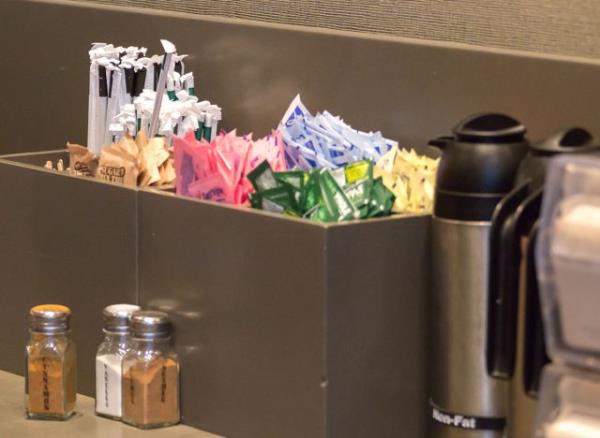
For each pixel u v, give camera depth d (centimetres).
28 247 171
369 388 138
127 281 158
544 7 149
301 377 137
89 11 204
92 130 184
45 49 212
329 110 172
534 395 113
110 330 155
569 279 99
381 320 138
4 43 220
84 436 149
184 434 149
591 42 144
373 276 137
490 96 152
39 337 155
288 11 179
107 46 187
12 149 222
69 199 164
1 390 168
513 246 114
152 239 154
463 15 157
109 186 158
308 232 134
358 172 144
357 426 138
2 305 176
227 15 187
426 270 141
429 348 142
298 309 136
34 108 216
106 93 183
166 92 179
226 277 144
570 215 99
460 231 129
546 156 118
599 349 99
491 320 117
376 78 165
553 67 145
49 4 211
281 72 177
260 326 141
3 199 173
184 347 151
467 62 154
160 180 165
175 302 151
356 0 170
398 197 146
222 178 150
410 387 142
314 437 136
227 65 184
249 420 143
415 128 161
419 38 163
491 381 130
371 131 167
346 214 139
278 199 142
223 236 144
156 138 168
